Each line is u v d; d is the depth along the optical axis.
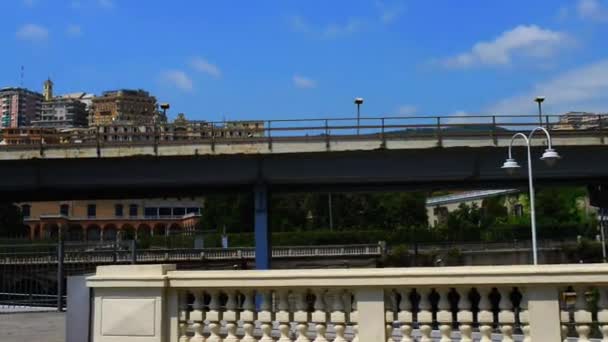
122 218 148.75
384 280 6.93
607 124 39.53
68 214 145.25
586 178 42.94
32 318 16.73
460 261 73.81
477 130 39.53
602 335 6.50
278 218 124.81
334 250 70.75
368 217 126.19
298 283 7.21
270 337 7.40
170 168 40.69
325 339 7.17
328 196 127.19
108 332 7.88
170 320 7.78
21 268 25.25
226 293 7.69
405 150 39.38
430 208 148.62
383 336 6.95
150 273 7.86
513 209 124.81
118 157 39.44
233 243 83.75
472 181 42.69
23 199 47.09
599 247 73.88
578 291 6.57
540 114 39.47
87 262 31.47
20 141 43.25
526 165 39.94
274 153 39.56
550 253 76.44
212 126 40.59
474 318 6.93
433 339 6.89
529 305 6.63
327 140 39.38
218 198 128.88
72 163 40.06
